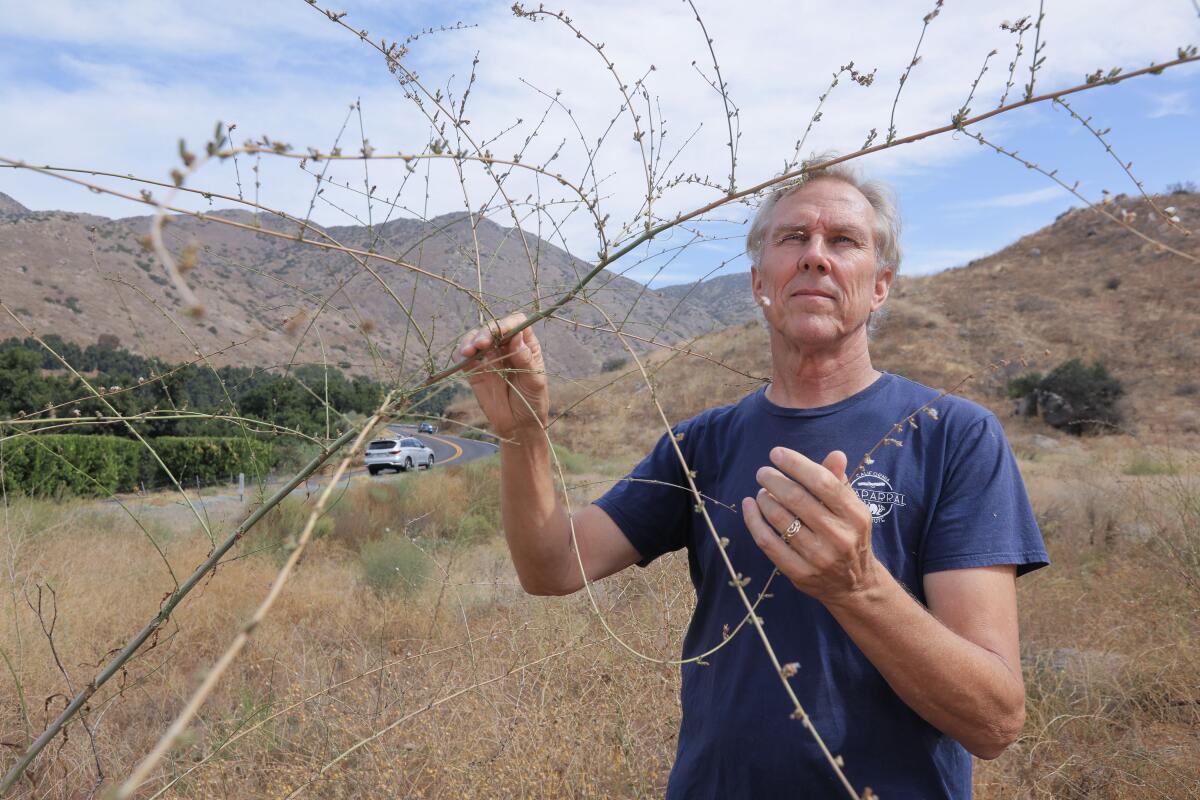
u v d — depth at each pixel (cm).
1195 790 298
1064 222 5922
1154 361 3797
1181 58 88
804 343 154
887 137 108
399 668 359
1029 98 98
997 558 133
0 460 203
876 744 134
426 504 1102
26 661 380
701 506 94
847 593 108
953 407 148
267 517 729
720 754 142
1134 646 429
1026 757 332
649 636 336
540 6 129
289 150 78
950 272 5731
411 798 254
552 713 291
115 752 310
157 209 54
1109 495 746
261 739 297
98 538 741
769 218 168
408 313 127
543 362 148
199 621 508
